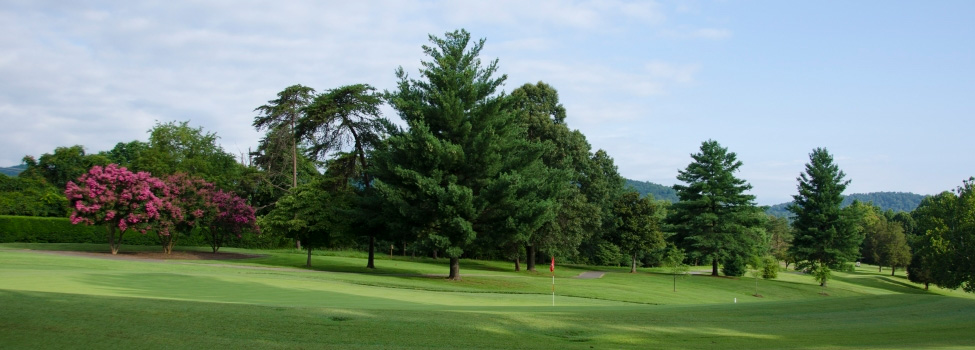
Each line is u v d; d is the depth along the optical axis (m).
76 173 68.19
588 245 68.38
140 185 40.44
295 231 38.97
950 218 55.97
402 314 12.05
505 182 32.88
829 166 64.62
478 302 19.42
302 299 16.59
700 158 63.62
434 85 37.12
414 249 37.59
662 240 66.19
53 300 10.65
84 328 8.63
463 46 37.31
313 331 9.62
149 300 11.89
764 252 91.94
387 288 23.70
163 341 8.24
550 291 31.08
